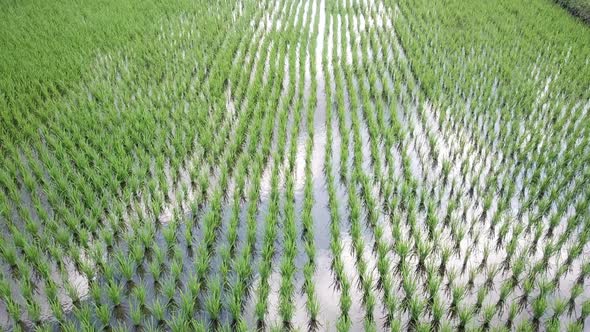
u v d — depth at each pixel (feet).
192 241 20.38
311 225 20.27
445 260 18.69
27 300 17.43
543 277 18.01
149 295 17.92
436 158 25.46
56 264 18.97
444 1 51.65
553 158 24.99
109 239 19.44
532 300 17.52
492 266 18.60
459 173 24.49
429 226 20.58
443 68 36.04
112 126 26.89
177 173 23.89
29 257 18.79
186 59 35.96
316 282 18.63
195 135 27.02
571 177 23.58
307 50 39.99
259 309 16.46
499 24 43.93
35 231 19.45
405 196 22.20
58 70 32.94
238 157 25.55
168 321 16.16
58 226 19.30
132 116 27.30
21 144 25.02
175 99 30.55
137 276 18.63
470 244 20.13
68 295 17.71
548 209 21.77
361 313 17.37
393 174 24.31
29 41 37.60
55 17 43.83
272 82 33.12
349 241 20.54
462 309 16.84
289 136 27.68
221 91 31.32
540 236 20.38
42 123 27.91
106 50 36.99
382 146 26.68
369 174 24.56
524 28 42.47
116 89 31.37
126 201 21.93
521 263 17.99
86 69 34.06
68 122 26.55
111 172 23.44
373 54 37.88
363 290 18.17
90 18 43.78
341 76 34.71
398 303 17.44
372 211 21.16
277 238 20.51
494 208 22.04
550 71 34.58
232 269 18.90
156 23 43.55
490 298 17.71
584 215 20.99
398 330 15.48
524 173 23.77
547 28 42.75
